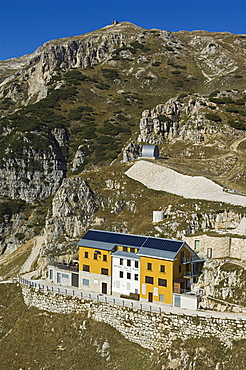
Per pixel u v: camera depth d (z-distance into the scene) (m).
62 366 74.00
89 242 88.75
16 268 125.50
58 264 98.50
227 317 67.81
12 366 78.12
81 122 198.62
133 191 122.94
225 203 99.19
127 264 82.31
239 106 177.50
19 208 162.00
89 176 133.38
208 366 64.00
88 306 81.25
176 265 76.94
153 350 71.25
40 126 183.62
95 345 75.44
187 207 100.69
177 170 125.75
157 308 74.12
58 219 119.38
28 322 86.38
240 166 132.50
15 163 168.75
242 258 80.44
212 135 158.50
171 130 174.25
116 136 186.75
